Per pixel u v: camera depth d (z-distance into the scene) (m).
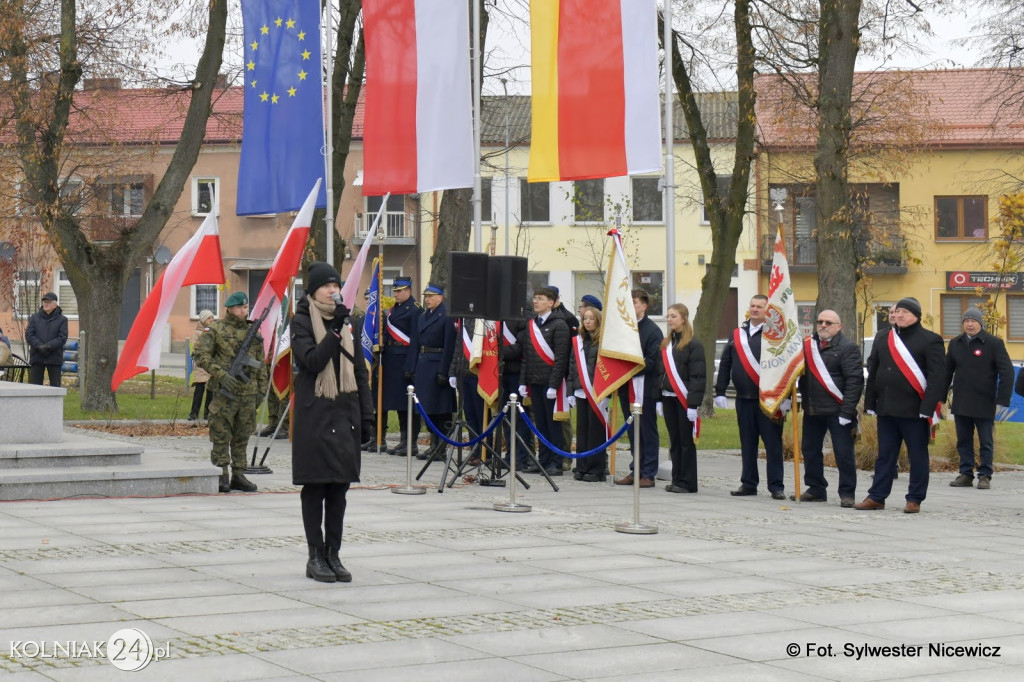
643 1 14.91
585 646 6.44
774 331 13.28
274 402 19.81
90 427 21.19
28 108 23.58
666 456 16.12
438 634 6.67
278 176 18.00
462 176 16.58
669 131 15.04
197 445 18.22
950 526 11.58
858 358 13.03
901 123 25.45
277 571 8.47
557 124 15.28
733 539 10.41
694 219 46.38
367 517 11.32
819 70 19.59
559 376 14.83
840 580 8.49
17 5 23.42
